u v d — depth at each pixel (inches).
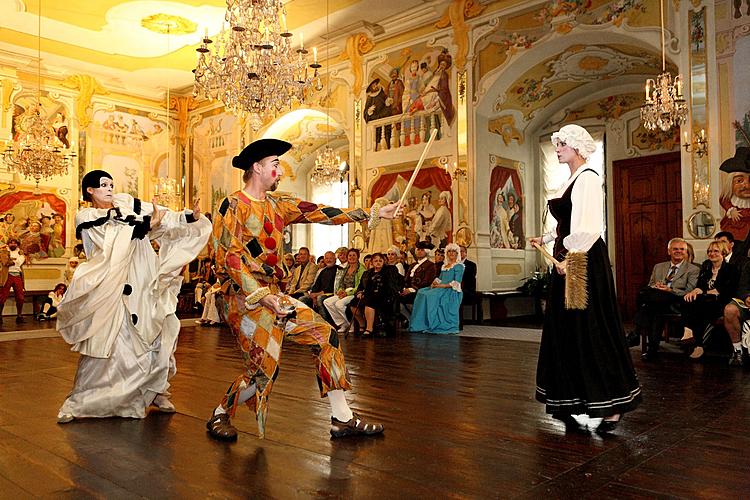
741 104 310.0
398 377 206.4
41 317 481.1
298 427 139.3
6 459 115.6
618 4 356.2
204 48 302.2
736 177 308.8
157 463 112.8
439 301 358.3
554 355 138.3
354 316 354.0
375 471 107.4
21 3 434.3
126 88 611.5
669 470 107.1
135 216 156.7
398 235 462.9
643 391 179.6
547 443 125.2
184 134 651.5
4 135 525.7
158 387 152.8
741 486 98.7
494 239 445.7
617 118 471.5
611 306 136.6
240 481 102.5
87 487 99.9
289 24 465.7
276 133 578.9
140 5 438.0
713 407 158.2
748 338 223.9
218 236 125.4
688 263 267.6
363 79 486.6
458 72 428.1
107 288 147.2
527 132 491.5
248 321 126.3
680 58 331.3
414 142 455.5
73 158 570.3
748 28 309.3
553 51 396.8
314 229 672.4
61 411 146.6
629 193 466.3
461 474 105.4
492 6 410.3
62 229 560.7
